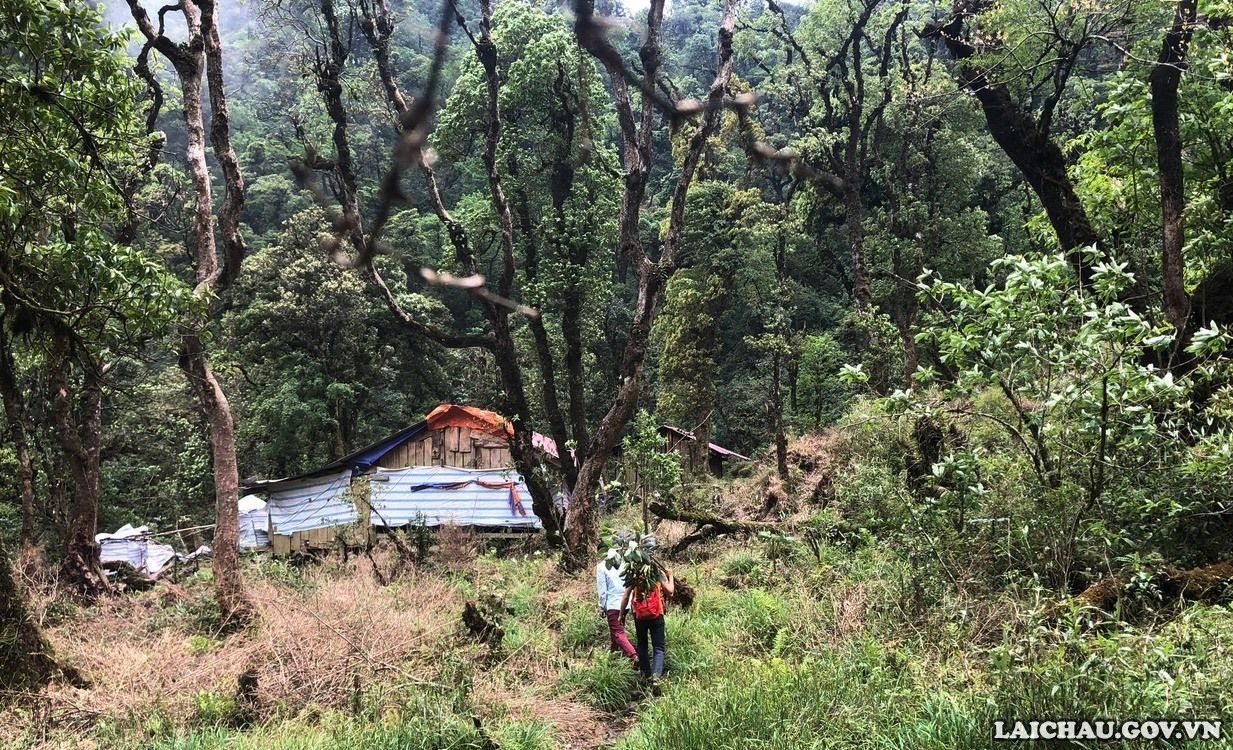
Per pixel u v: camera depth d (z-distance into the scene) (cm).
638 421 1352
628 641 722
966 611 604
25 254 734
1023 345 630
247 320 2659
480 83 1529
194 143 979
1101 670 446
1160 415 717
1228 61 861
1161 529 651
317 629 781
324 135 1298
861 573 780
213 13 973
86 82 730
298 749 537
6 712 632
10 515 1755
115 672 716
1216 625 487
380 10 1024
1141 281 965
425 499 1945
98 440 1280
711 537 1252
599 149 1579
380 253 89
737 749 476
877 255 2128
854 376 727
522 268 1695
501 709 611
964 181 2239
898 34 2089
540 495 1277
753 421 2914
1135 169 1048
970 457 715
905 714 468
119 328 802
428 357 2995
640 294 1320
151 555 1970
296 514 2009
